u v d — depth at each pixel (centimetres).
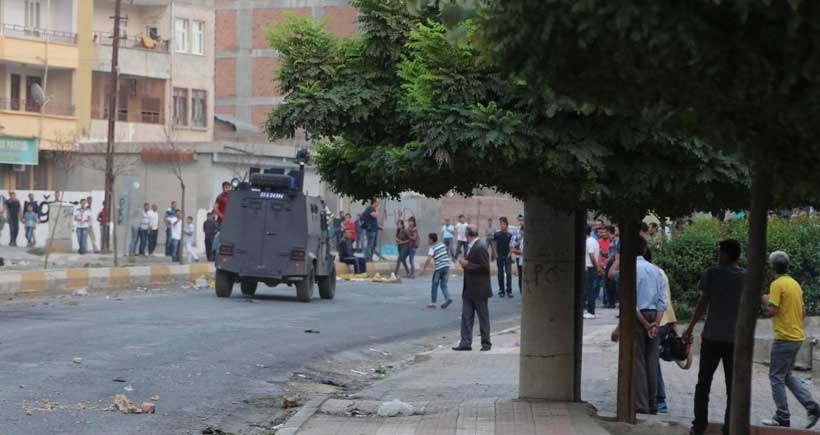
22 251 4691
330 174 1362
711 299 1313
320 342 2186
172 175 5666
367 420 1355
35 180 5853
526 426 1249
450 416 1340
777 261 1430
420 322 2745
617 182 1198
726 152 805
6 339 1906
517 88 1145
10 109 5831
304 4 7550
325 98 1259
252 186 3108
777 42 608
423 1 801
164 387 1544
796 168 714
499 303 3475
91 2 6178
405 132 1288
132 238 4681
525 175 1184
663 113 713
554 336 1416
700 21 607
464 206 6419
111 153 4906
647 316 1455
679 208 1284
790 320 1416
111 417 1295
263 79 7819
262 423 1386
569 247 1412
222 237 3111
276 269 3081
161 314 2500
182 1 6762
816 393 1703
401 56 1268
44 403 1348
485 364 2006
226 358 1855
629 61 643
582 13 628
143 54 6488
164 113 6631
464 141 1147
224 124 7344
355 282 4150
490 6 708
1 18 5862
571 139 1151
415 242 4619
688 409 1552
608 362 2006
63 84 6078
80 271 3375
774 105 641
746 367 779
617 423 1327
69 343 1892
